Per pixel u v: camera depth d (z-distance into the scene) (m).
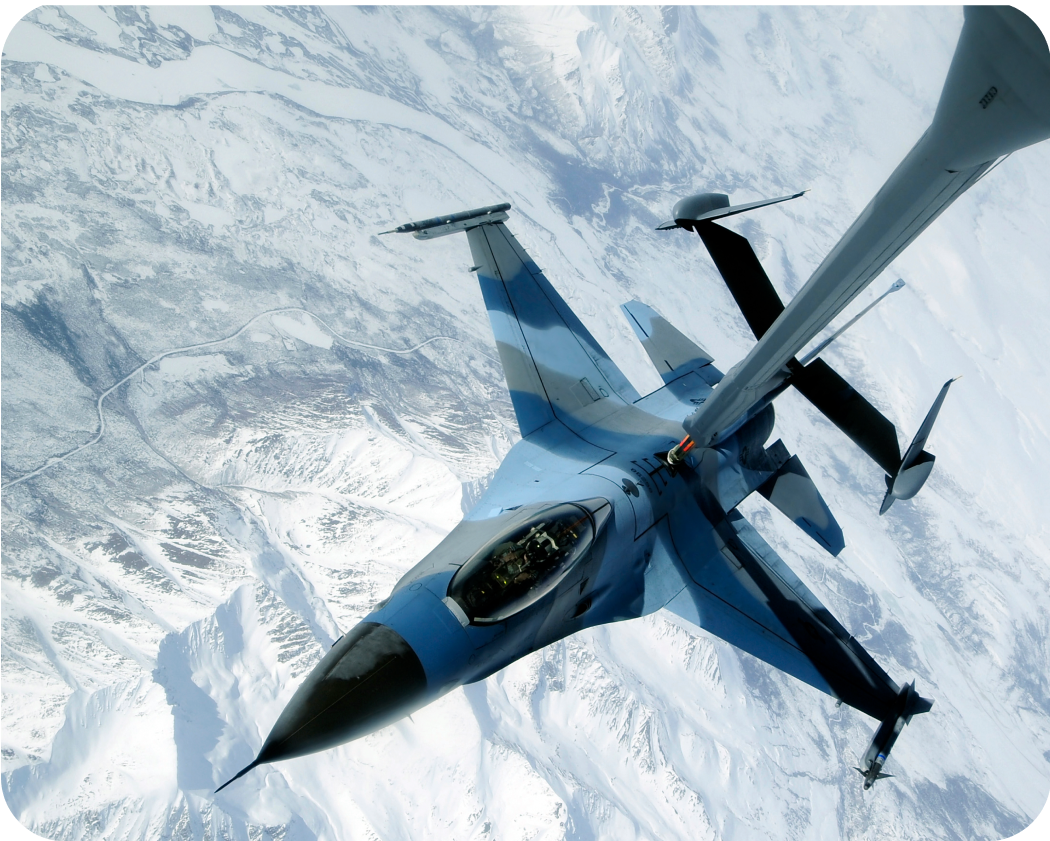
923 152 7.15
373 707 8.45
